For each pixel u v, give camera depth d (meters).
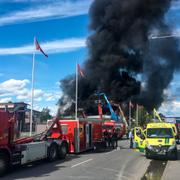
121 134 49.59
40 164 18.92
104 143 29.36
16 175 14.91
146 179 13.30
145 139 21.86
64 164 18.61
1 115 15.38
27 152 17.42
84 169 16.25
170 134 21.28
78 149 24.94
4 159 15.27
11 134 16.14
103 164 18.23
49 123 24.17
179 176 14.05
